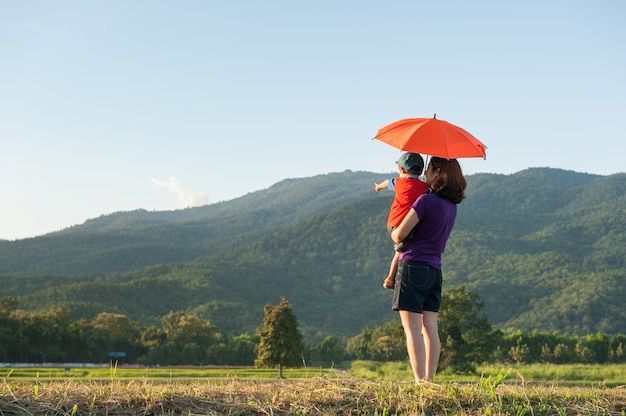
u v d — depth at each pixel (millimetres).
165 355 117188
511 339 96438
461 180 6805
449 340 46062
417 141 6684
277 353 58938
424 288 6719
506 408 5598
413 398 5699
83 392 5480
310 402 5566
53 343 108750
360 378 6473
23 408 5059
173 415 5246
